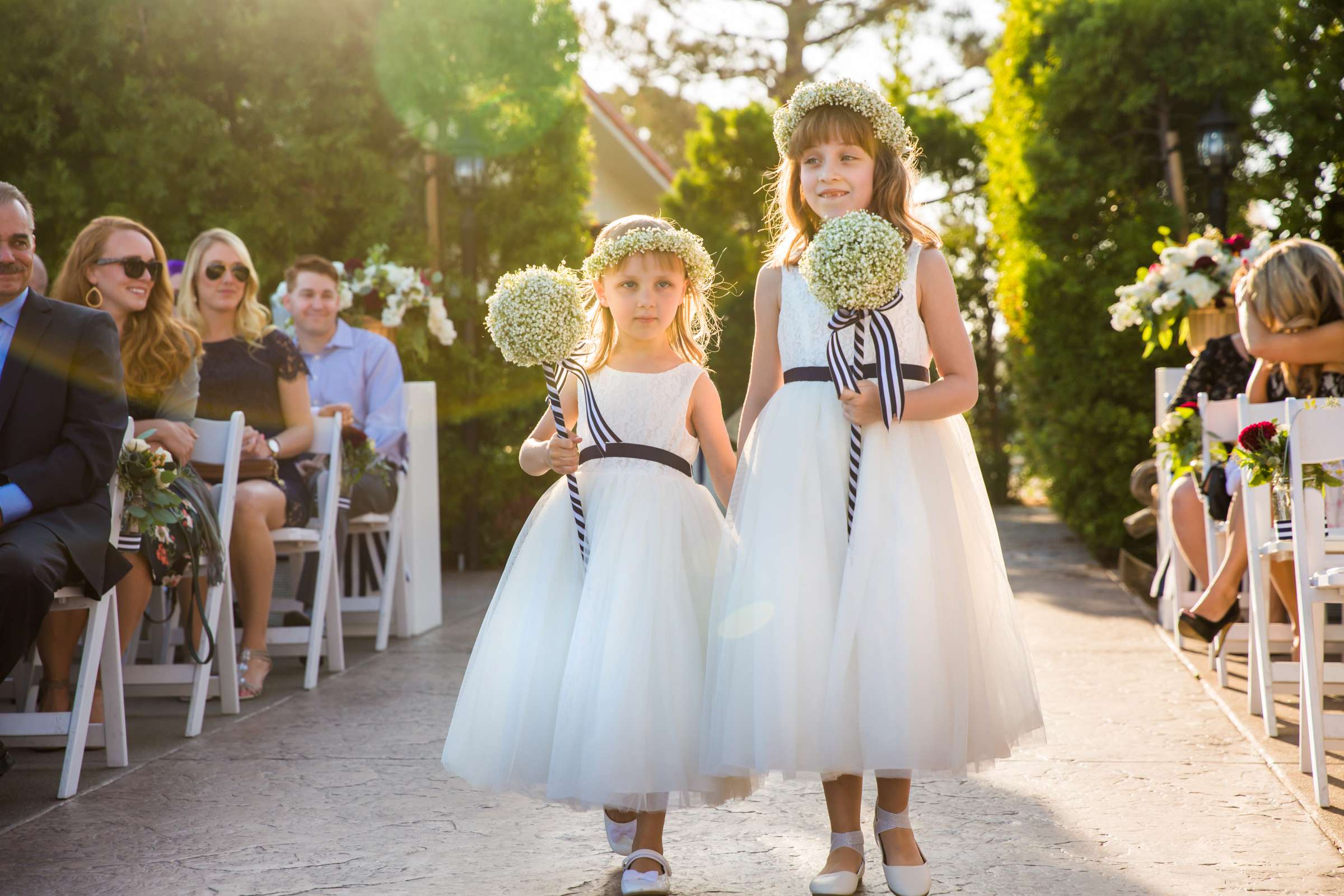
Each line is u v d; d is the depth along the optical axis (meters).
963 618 2.44
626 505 2.66
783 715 2.34
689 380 2.79
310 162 7.98
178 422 4.09
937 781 3.28
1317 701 3.08
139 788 3.26
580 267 9.19
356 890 2.50
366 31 8.31
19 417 3.27
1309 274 4.05
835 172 2.70
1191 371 4.86
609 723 2.39
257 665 4.49
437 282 7.34
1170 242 6.57
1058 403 7.87
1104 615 6.00
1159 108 7.71
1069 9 7.87
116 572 3.33
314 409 5.54
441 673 4.90
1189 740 3.67
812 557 2.46
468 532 8.89
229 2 7.88
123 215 7.70
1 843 2.80
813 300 2.66
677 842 2.81
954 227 16.70
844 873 2.42
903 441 2.53
